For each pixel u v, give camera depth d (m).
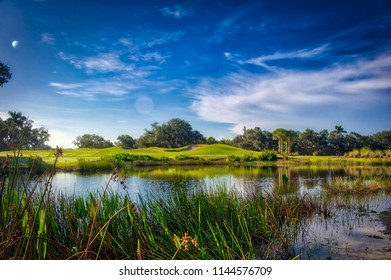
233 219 6.03
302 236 6.24
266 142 70.00
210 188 8.04
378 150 46.75
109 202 5.23
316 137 65.31
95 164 29.66
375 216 8.23
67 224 5.06
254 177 21.33
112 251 4.51
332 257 5.00
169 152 57.25
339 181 14.30
